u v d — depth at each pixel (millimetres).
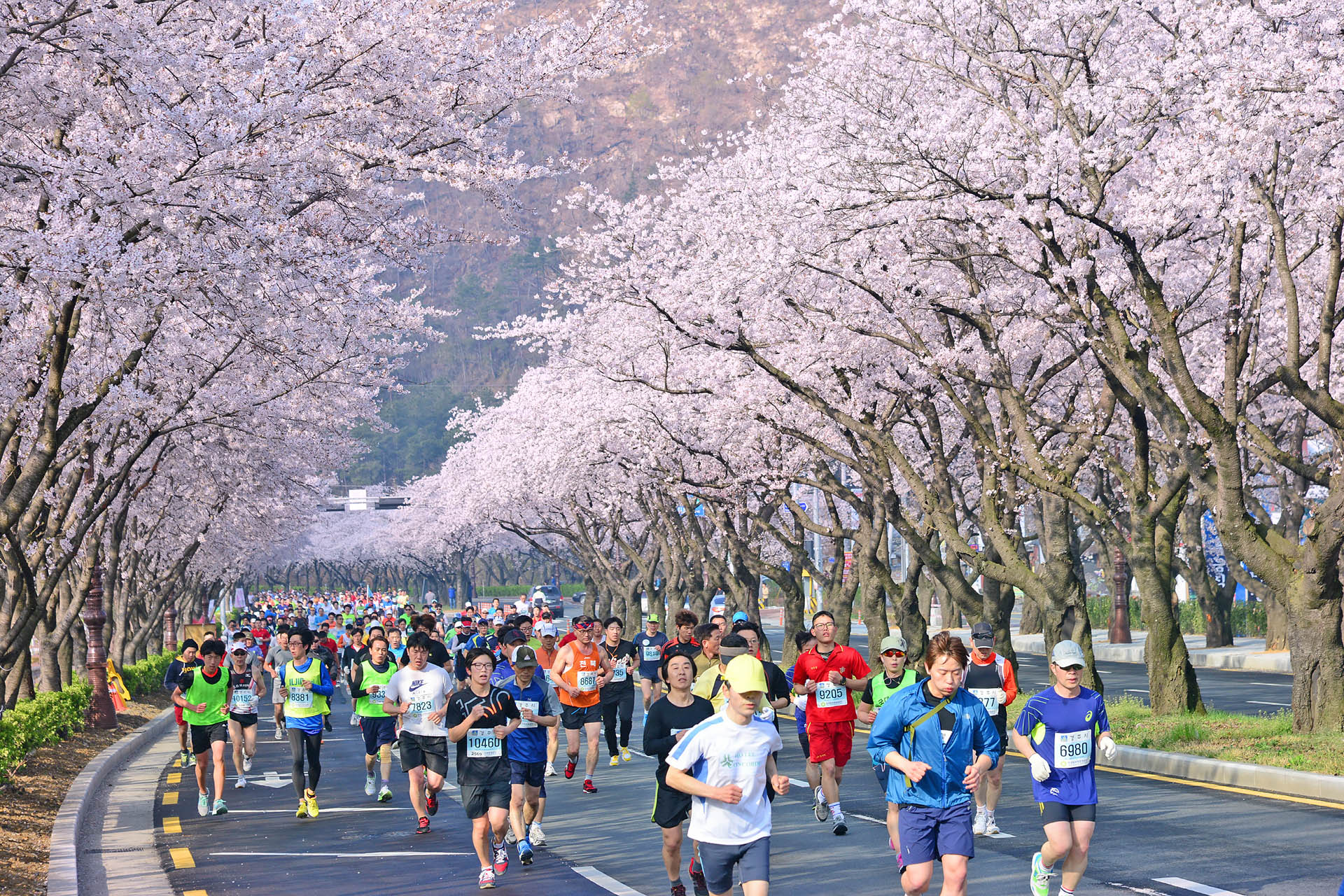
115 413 37031
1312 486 79625
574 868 24031
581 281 52688
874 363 51938
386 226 34500
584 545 131250
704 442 72375
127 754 47156
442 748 28500
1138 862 22359
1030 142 38938
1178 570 89000
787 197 41688
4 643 36469
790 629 77625
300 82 28016
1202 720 38875
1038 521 87938
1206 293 46750
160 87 26031
